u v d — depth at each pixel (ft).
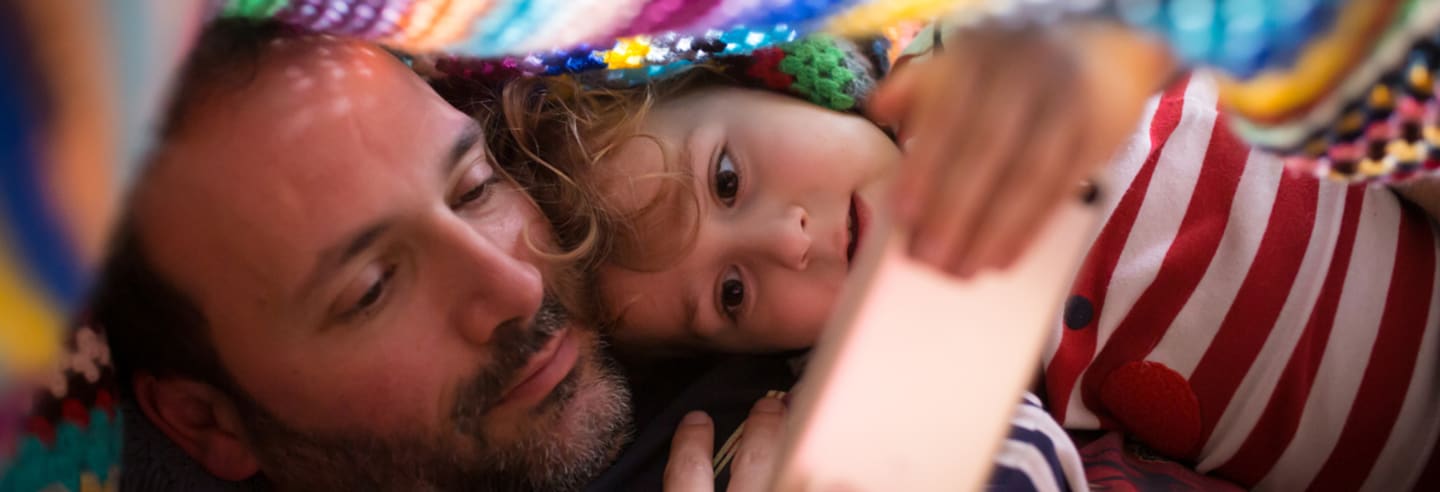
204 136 1.87
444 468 2.37
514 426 2.39
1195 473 2.84
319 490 2.45
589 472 2.65
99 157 1.07
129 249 1.98
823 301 2.74
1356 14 1.42
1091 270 2.78
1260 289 2.63
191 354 2.19
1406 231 2.64
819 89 2.82
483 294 2.17
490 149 2.54
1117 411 2.85
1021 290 1.49
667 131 2.83
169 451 2.37
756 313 2.78
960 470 1.42
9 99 0.95
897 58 2.84
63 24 0.97
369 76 2.02
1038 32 1.30
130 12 1.04
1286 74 1.49
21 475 1.82
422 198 2.06
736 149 2.81
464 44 1.96
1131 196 2.74
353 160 1.96
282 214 1.92
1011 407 1.44
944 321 1.48
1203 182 2.71
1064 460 2.14
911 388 1.47
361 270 2.04
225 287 2.01
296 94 1.92
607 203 2.70
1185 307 2.70
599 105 2.79
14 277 1.00
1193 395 2.72
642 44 2.51
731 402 2.85
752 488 2.39
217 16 1.73
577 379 2.55
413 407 2.22
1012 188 1.28
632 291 2.81
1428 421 2.59
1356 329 2.59
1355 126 1.69
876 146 2.84
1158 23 1.34
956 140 1.29
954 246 1.32
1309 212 2.63
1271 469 2.74
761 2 1.80
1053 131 1.26
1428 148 1.73
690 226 2.72
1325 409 2.62
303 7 1.84
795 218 2.70
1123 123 1.31
